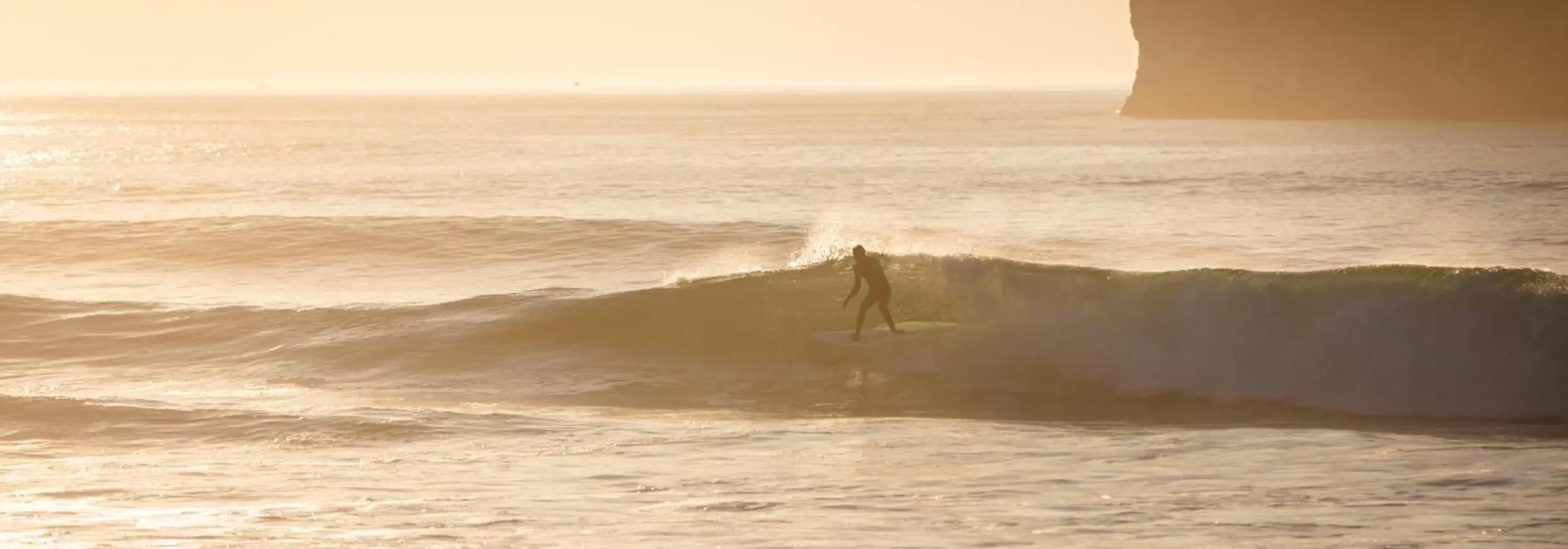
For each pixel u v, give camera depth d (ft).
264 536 131.95
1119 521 139.44
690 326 274.16
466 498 155.02
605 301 287.89
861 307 261.03
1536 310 231.09
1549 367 226.58
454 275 426.10
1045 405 234.58
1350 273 245.65
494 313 287.89
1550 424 214.28
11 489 163.63
